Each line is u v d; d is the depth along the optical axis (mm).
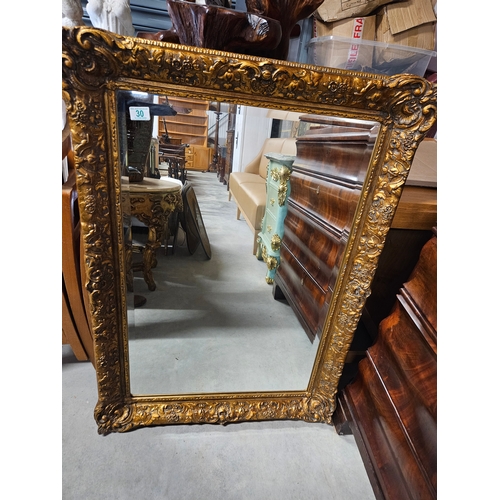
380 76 642
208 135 888
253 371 1077
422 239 961
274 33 643
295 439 984
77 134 609
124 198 733
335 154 892
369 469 830
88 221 680
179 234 1043
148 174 880
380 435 830
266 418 1003
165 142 868
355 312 869
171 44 569
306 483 867
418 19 996
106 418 911
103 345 824
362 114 682
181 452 904
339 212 893
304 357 1089
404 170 716
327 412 1022
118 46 553
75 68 561
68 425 940
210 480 843
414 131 686
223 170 1041
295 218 1167
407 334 810
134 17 1604
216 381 1043
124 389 924
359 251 813
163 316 1069
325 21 1050
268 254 1186
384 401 845
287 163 1084
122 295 794
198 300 1110
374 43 989
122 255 748
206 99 640
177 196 988
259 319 1187
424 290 765
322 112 675
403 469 730
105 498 777
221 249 1140
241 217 1115
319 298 1003
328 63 1027
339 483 877
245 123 855
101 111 608
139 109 692
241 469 879
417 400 740
